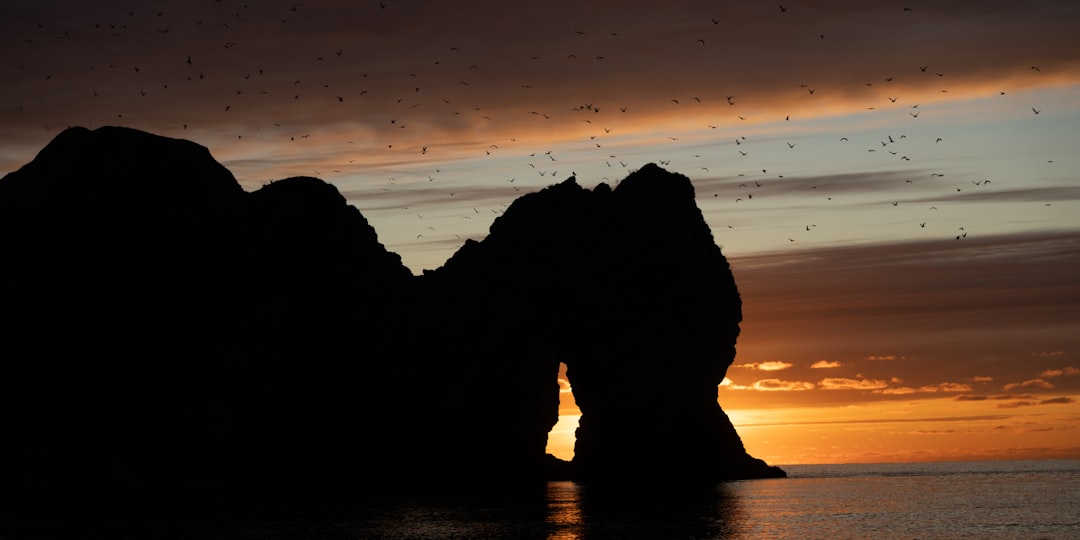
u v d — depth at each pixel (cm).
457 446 15962
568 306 16875
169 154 14612
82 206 13862
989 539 9681
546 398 17288
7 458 11675
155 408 12988
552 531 9588
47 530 9000
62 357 12950
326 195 15575
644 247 16838
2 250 13338
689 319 16588
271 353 14200
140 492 11894
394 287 16025
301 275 14938
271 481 13512
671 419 16338
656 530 9800
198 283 13962
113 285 13538
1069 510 12369
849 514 11612
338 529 9450
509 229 17275
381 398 15275
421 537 9031
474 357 16388
